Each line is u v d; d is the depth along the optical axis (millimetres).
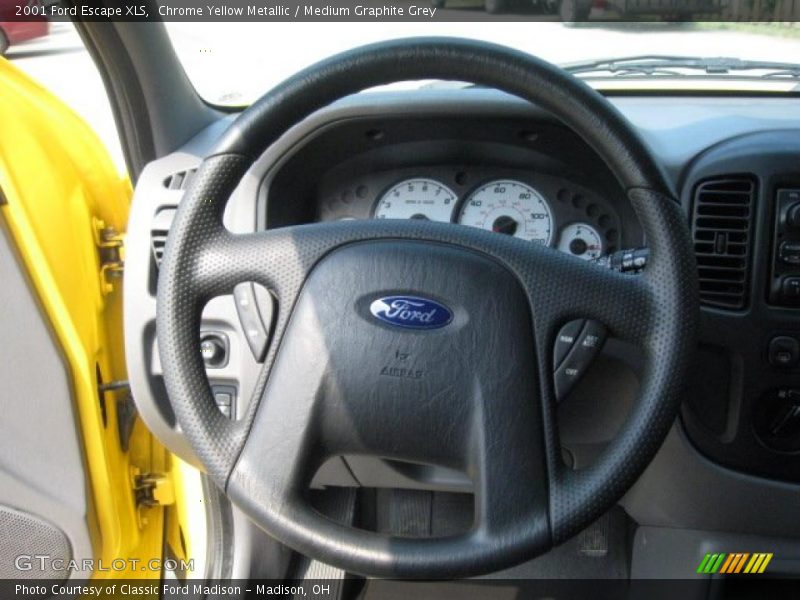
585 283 1013
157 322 1048
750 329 1423
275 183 1441
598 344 1114
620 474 975
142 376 1432
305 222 1613
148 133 1678
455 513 2006
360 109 1397
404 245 1053
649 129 1517
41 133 1353
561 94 1010
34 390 1299
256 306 1243
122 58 1565
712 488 1512
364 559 961
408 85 1604
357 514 2006
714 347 1444
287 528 996
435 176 1550
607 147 1014
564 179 1509
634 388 1369
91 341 1411
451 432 1015
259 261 1054
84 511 1389
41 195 1294
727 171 1392
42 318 1282
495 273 1031
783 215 1385
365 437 1035
